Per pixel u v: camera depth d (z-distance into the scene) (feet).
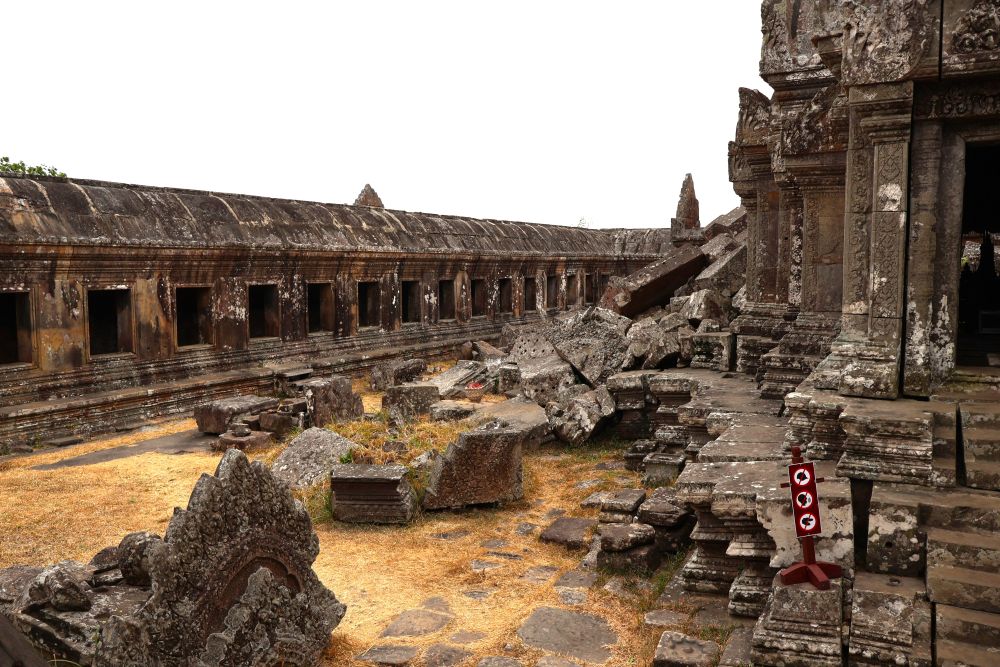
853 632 16.65
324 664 19.71
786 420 29.73
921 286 22.68
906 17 21.12
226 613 17.34
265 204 63.00
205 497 17.04
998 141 22.07
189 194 57.26
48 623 17.22
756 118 41.37
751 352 41.24
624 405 43.01
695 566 22.71
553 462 39.99
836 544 18.71
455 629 21.74
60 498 33.99
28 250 43.86
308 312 71.72
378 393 62.69
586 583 24.82
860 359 23.16
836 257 33.71
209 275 56.29
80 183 49.98
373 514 30.78
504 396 55.62
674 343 45.42
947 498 19.01
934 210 22.45
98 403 47.47
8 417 42.88
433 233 81.30
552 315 103.50
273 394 59.36
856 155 23.40
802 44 36.24
